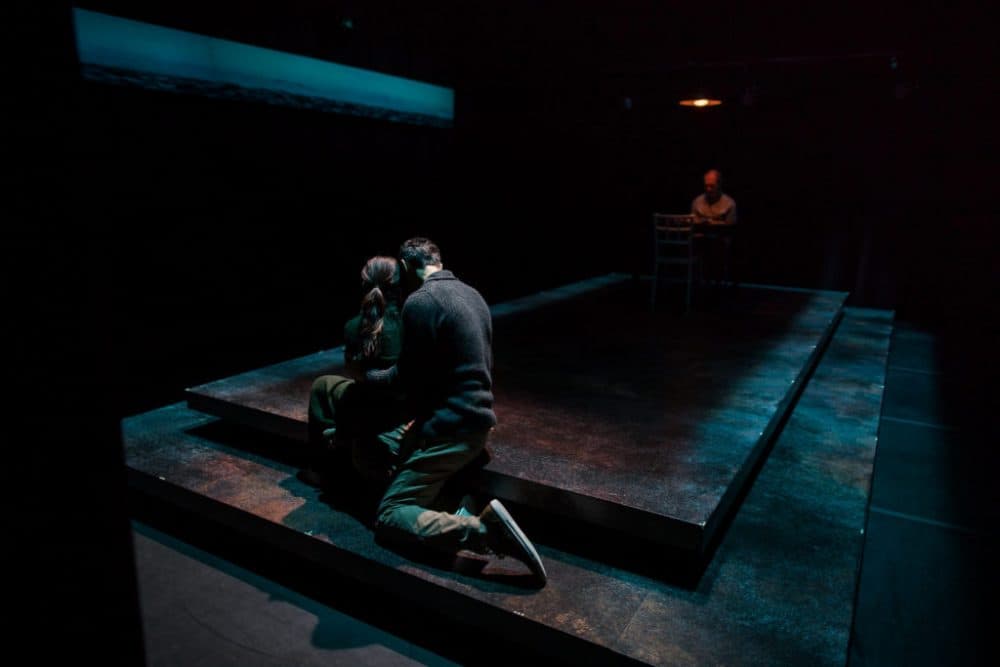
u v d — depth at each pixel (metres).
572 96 9.27
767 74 7.01
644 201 9.30
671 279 6.58
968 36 7.23
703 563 2.67
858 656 2.45
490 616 2.38
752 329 5.81
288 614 2.65
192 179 5.67
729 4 6.79
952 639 2.55
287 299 6.78
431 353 2.52
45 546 0.66
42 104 0.60
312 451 3.35
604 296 7.40
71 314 0.65
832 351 6.30
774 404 3.83
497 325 5.85
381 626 2.59
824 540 2.88
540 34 7.93
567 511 2.76
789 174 8.45
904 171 7.93
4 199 0.58
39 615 0.66
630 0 7.17
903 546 3.24
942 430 4.79
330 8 6.43
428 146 9.15
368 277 2.73
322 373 4.30
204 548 3.10
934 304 8.16
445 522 2.46
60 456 0.66
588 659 2.21
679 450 3.16
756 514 3.10
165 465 3.47
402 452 2.66
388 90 8.15
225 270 6.05
